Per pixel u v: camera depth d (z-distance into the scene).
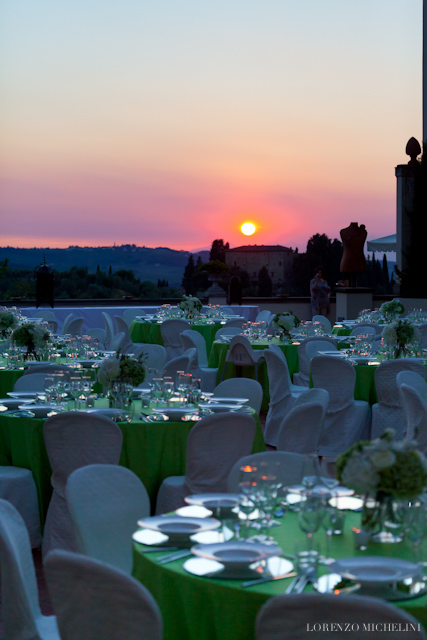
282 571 2.59
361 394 7.83
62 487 4.73
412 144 19.05
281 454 3.73
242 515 2.86
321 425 5.14
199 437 4.64
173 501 4.74
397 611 1.96
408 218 18.95
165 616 2.64
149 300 20.36
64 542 4.72
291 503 3.28
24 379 6.45
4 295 19.95
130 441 4.92
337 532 2.92
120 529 3.37
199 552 2.69
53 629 2.99
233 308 18.41
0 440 5.34
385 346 8.54
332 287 23.33
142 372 5.48
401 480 2.70
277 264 23.34
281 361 8.20
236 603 2.46
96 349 8.75
